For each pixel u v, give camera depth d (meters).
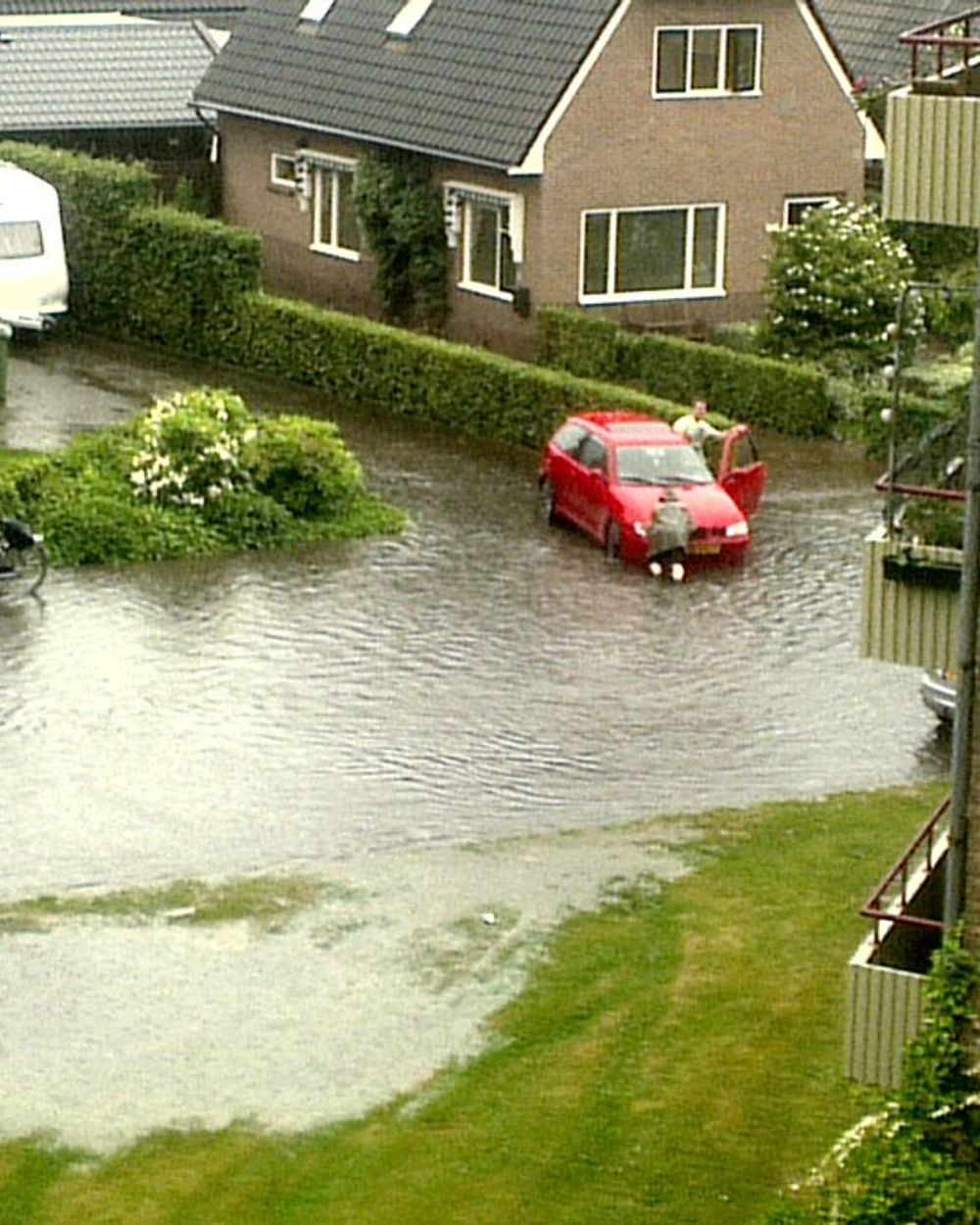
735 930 34.66
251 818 38.19
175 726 42.00
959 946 25.12
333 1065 30.94
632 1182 28.25
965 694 25.12
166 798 38.91
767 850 37.41
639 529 51.62
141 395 67.38
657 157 69.94
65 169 75.25
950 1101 24.47
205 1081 30.50
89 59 83.50
